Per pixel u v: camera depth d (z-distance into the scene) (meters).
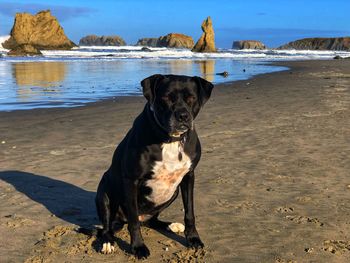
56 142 3.94
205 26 34.78
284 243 2.00
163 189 1.95
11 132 4.35
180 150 1.86
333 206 2.43
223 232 2.13
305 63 18.03
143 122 1.89
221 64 17.22
